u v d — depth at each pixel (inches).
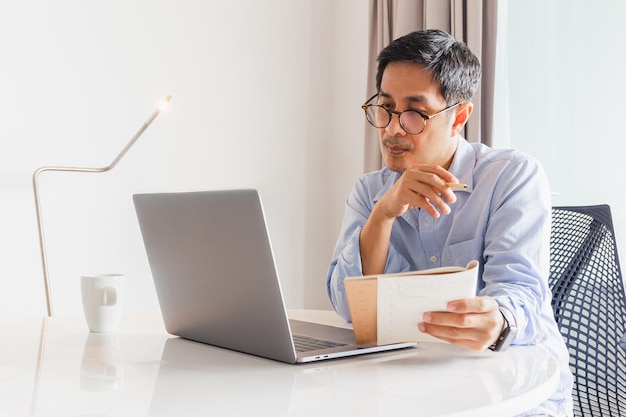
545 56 95.7
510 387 34.7
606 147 90.5
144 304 101.7
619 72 89.4
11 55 89.9
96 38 96.5
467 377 36.8
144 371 37.7
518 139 98.3
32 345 44.7
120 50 98.6
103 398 32.1
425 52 55.9
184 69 104.7
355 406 31.0
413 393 33.3
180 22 104.2
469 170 59.0
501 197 56.3
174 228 44.6
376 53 109.7
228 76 109.4
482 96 96.8
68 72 94.3
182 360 40.6
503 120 98.2
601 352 67.3
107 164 97.7
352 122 119.5
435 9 99.1
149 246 47.8
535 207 54.8
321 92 120.6
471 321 39.9
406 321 41.1
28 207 91.7
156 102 102.0
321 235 120.7
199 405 31.1
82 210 96.0
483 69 96.6
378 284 40.4
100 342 46.0
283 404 31.3
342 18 121.2
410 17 103.0
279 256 115.9
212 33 107.6
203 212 41.6
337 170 122.2
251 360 40.8
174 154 104.0
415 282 39.9
